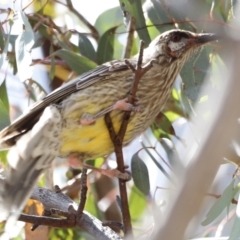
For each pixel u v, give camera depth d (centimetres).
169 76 895
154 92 863
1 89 984
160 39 905
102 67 845
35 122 820
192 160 451
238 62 446
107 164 1118
